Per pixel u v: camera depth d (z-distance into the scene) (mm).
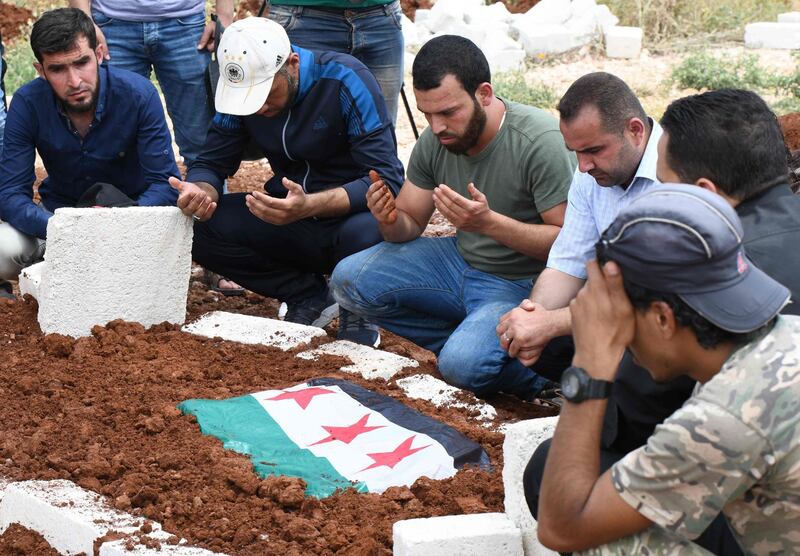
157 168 5758
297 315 5871
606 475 2494
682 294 2371
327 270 5789
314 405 4355
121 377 4777
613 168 4102
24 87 5684
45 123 5680
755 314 2365
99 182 5859
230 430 4195
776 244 2938
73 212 5059
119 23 6699
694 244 2342
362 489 3762
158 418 4258
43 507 3729
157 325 5410
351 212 5457
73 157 5770
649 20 14125
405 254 5145
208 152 5625
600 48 13289
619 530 2498
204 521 3604
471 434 4203
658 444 2387
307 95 5355
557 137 4754
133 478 3859
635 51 13141
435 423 4199
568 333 4164
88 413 4410
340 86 5344
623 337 2527
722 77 11688
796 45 13242
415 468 3887
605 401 2555
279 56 5164
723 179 3043
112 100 5625
